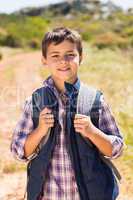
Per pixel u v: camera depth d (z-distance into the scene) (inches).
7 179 266.8
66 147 105.1
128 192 231.3
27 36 2100.1
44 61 110.4
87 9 3983.8
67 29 106.3
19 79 752.3
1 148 325.1
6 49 1760.6
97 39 1694.1
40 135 104.0
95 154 105.0
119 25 2561.5
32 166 108.1
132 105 440.8
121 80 641.6
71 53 105.6
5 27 2219.5
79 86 106.4
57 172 106.0
